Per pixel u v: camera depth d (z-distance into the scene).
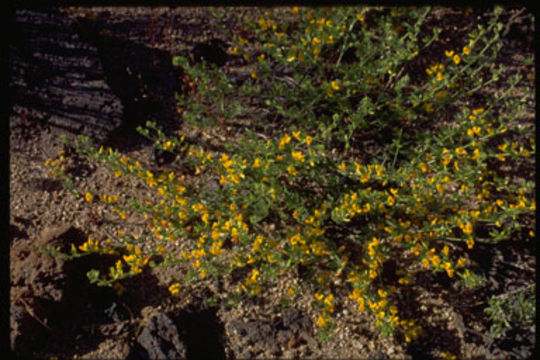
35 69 3.67
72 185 3.49
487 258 3.38
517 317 3.07
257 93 3.53
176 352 2.86
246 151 3.34
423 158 3.48
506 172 3.68
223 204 3.18
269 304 3.14
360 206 3.31
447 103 3.73
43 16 3.85
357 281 2.95
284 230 3.40
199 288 3.17
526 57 4.16
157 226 3.21
